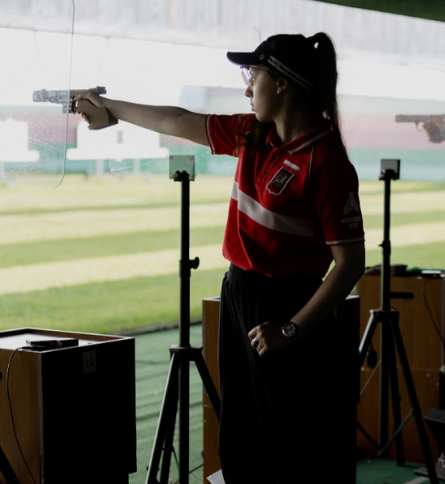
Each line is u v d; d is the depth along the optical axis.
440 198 16.56
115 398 2.29
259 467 1.98
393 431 3.34
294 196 1.76
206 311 2.84
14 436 2.16
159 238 10.89
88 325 6.27
